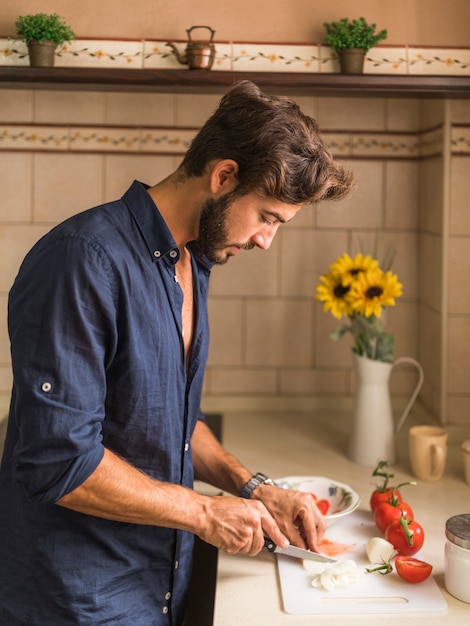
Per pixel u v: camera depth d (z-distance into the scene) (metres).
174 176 1.37
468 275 2.14
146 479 1.30
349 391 2.46
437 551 1.52
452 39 1.98
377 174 2.38
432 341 2.27
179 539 1.43
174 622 1.46
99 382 1.25
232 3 1.97
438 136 2.17
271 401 2.45
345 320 2.44
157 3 1.97
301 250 2.41
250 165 1.24
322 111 2.36
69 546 1.31
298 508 1.51
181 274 1.46
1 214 2.35
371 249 2.41
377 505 1.63
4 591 1.35
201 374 1.50
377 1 1.98
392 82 1.92
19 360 1.22
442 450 1.87
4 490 1.36
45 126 2.33
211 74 1.92
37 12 1.97
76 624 1.32
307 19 1.98
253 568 1.47
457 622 1.29
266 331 2.44
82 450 1.20
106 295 1.25
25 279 1.26
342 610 1.31
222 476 1.63
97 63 1.98
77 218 1.31
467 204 2.12
